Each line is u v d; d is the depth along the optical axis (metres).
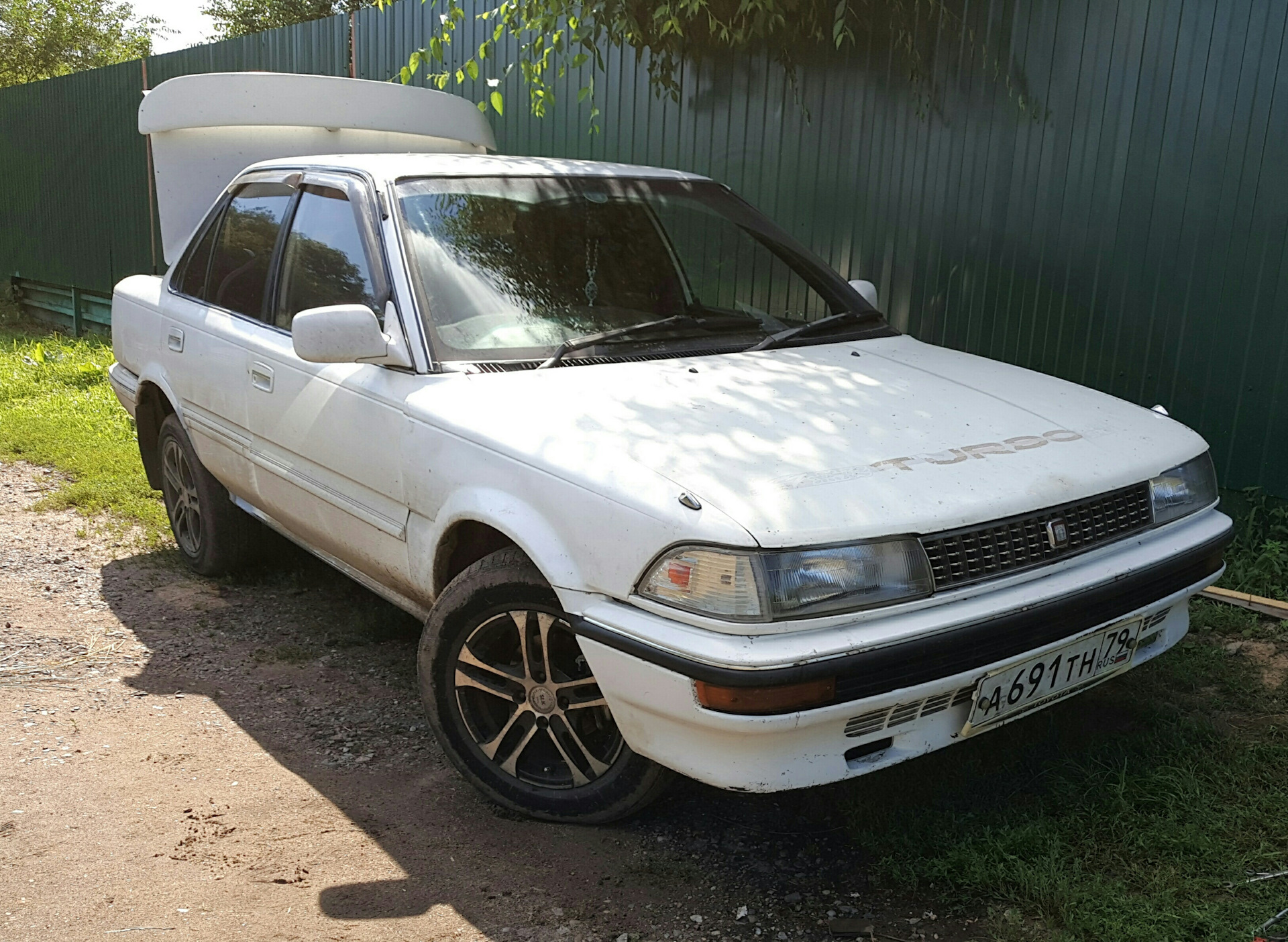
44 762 3.40
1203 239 4.84
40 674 4.05
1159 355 5.04
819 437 2.91
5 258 14.99
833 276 4.31
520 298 3.56
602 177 4.12
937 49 5.55
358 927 2.64
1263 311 4.71
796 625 2.46
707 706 2.48
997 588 2.70
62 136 13.02
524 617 2.98
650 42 6.27
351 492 3.63
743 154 6.48
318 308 3.50
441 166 3.91
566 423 2.94
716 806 3.21
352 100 5.40
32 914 2.67
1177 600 3.18
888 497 2.65
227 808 3.17
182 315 4.71
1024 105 5.29
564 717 3.00
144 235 11.64
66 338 12.48
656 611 2.57
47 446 7.35
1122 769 3.24
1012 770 3.27
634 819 3.14
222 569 5.02
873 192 5.92
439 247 3.59
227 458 4.45
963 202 5.57
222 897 2.75
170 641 4.39
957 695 2.71
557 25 6.89
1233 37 4.63
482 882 2.83
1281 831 2.95
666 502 2.57
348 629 4.54
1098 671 3.02
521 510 2.88
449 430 3.13
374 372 3.48
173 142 5.30
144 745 3.54
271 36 10.24
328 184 4.03
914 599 2.58
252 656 4.26
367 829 3.07
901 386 3.39
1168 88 4.84
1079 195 5.18
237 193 4.71
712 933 2.64
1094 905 2.63
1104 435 3.21
